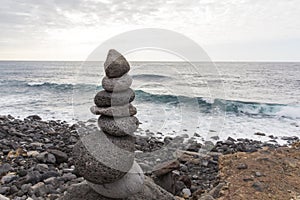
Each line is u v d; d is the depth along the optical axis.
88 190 3.58
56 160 6.81
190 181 5.68
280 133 12.45
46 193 5.06
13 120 13.84
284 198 3.69
